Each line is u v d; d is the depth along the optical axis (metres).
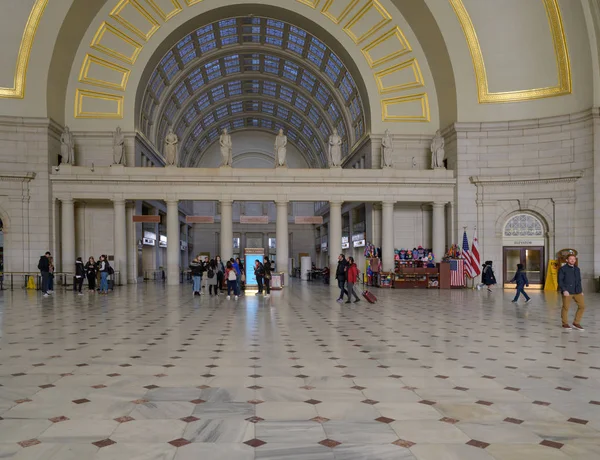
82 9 26.91
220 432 4.56
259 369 7.09
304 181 27.53
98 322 12.22
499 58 26.94
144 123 33.19
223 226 27.39
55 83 27.72
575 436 4.49
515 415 5.06
